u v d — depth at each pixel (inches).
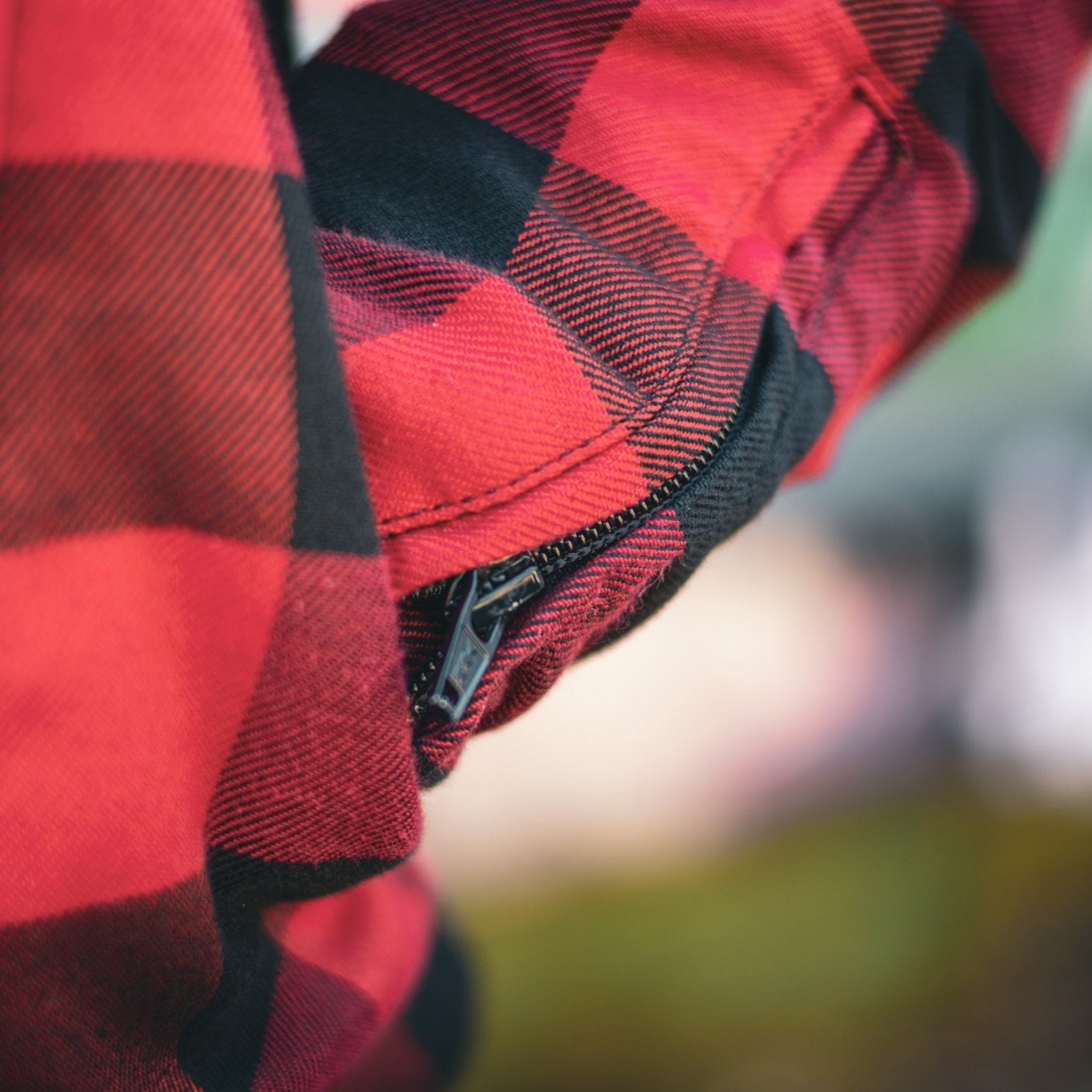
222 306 13.4
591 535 15.1
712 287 15.9
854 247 17.1
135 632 13.5
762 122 16.4
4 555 13.1
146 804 13.8
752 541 83.4
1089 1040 57.5
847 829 69.8
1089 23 17.9
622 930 62.2
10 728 13.3
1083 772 71.3
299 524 13.7
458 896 62.9
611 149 15.8
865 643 78.7
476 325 14.8
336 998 16.4
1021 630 77.1
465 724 14.9
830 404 16.7
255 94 13.6
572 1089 55.2
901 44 16.8
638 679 75.4
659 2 15.9
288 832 14.4
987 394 93.7
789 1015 59.2
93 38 13.2
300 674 14.0
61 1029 14.0
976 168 17.8
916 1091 55.4
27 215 13.1
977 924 63.6
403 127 15.8
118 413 13.3
